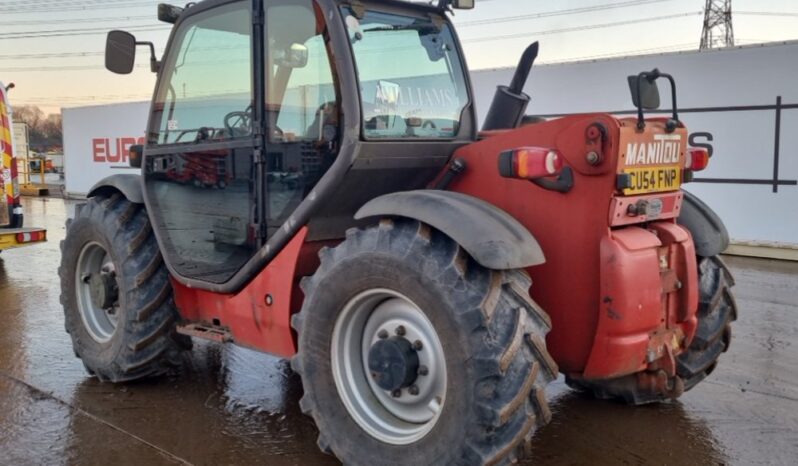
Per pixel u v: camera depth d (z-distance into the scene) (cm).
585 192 270
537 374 249
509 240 251
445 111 343
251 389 394
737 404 367
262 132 326
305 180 314
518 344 245
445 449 253
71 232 416
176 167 365
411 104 325
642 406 365
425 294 255
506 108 376
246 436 330
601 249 267
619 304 266
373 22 313
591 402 371
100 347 400
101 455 309
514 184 288
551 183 275
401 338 275
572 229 275
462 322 246
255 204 330
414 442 264
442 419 254
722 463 300
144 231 385
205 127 350
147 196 379
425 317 264
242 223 338
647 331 283
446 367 253
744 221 838
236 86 336
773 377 409
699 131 855
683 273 301
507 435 246
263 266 320
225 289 334
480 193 299
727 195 845
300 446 320
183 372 423
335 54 294
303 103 311
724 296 357
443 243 260
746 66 811
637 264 271
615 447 316
